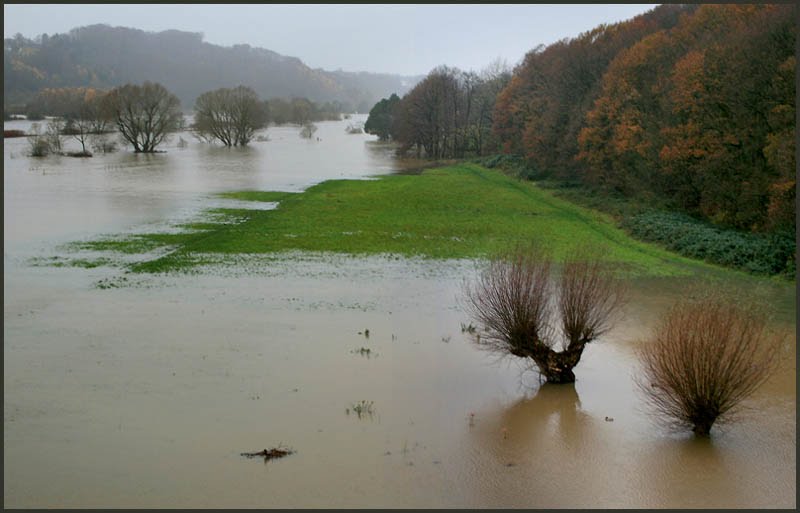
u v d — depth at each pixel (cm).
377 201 5975
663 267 3641
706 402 1723
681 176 4938
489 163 9469
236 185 7188
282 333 2509
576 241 4350
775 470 1595
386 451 1652
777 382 2080
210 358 2247
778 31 4034
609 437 1745
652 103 5556
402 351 2338
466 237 4453
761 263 3538
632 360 2269
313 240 4259
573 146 6925
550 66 8469
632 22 7556
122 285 3136
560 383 2080
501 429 1778
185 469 1554
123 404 1891
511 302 2103
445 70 14425
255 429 1752
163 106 13375
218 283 3200
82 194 6259
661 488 1516
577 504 1451
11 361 2198
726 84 4344
